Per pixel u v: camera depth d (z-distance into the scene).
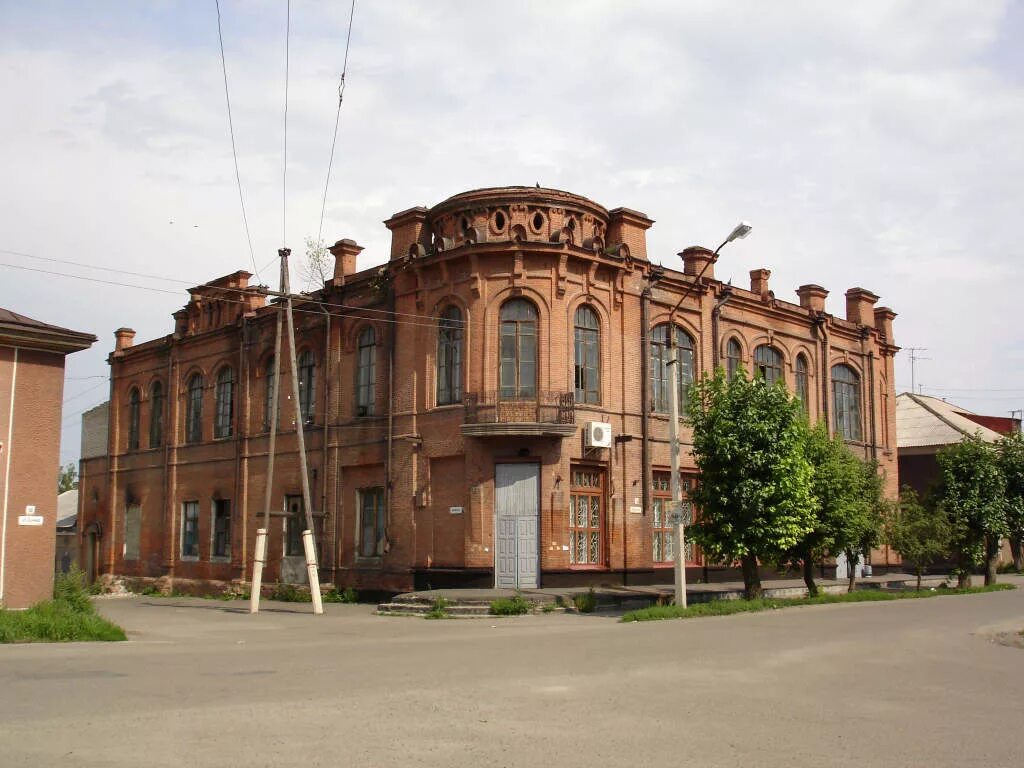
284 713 9.33
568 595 25.97
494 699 10.23
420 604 25.59
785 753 7.92
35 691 10.74
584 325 30.02
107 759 7.39
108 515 47.66
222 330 41.00
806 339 39.72
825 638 16.53
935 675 12.58
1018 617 21.36
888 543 32.59
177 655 14.97
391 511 30.61
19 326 20.83
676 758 7.68
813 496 26.80
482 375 28.48
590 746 8.05
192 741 8.04
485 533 27.92
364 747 7.89
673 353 25.09
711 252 34.81
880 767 7.52
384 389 31.84
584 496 29.44
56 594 20.86
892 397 44.59
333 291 34.47
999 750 8.19
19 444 21.08
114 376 48.81
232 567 38.62
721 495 25.28
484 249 28.59
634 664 13.09
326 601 31.98
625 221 31.38
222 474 40.22
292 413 36.41
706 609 22.88
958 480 36.69
